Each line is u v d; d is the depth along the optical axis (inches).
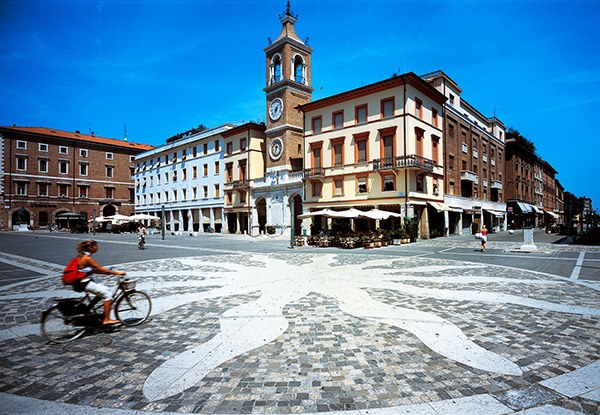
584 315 258.2
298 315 262.4
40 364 179.5
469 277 420.8
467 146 1619.1
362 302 300.7
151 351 195.3
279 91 1619.1
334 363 177.6
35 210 2399.1
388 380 159.0
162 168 2465.6
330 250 817.5
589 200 1412.4
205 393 148.9
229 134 1888.5
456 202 1467.8
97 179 2706.7
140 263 569.9
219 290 352.8
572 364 175.2
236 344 204.7
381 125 1204.5
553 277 417.4
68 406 138.7
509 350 193.2
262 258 639.8
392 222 1178.0
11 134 2306.8
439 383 156.0
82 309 217.6
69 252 775.1
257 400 142.7
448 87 1472.7
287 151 1572.3
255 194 1726.1
